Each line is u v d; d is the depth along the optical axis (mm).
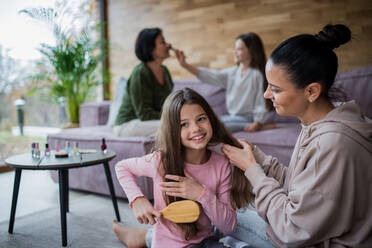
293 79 761
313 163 736
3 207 1922
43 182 2529
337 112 777
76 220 1680
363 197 710
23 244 1404
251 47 2297
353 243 724
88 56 3287
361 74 2123
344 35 753
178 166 984
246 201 1071
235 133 2137
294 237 744
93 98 3840
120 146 1917
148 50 2117
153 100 2178
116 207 1664
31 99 3963
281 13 2797
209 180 1035
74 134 2188
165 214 943
